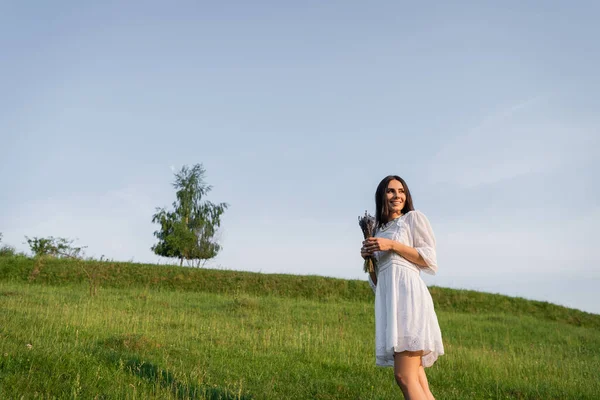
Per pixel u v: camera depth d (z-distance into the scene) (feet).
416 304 13.58
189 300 67.21
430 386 29.09
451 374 32.45
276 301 72.84
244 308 61.46
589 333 77.10
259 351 34.55
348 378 28.30
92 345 28.25
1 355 22.24
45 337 29.81
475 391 28.63
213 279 89.20
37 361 22.03
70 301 54.03
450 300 93.25
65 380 20.39
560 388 31.30
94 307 49.90
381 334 13.88
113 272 85.97
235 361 29.81
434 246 14.44
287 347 36.81
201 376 24.11
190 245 148.97
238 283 88.38
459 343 53.78
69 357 23.39
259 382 25.27
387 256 14.34
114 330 35.91
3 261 84.84
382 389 25.84
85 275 82.02
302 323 55.88
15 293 55.93
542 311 96.07
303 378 27.50
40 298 53.88
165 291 78.84
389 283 14.01
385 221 15.43
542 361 43.19
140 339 30.66
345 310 69.56
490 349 51.65
